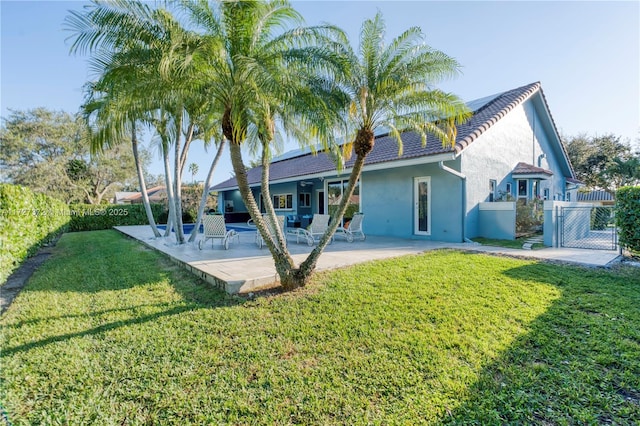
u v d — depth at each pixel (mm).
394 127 6312
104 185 32125
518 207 11211
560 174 18859
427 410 2297
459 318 3881
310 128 5031
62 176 27250
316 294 4859
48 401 2438
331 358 3027
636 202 6668
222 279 5234
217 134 10156
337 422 2199
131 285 5637
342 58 5062
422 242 10766
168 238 12438
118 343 3354
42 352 3162
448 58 5707
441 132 6902
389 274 5934
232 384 2645
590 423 2154
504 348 3152
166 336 3512
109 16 4180
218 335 3549
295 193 19172
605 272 6035
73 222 20266
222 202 27688
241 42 4703
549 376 2688
